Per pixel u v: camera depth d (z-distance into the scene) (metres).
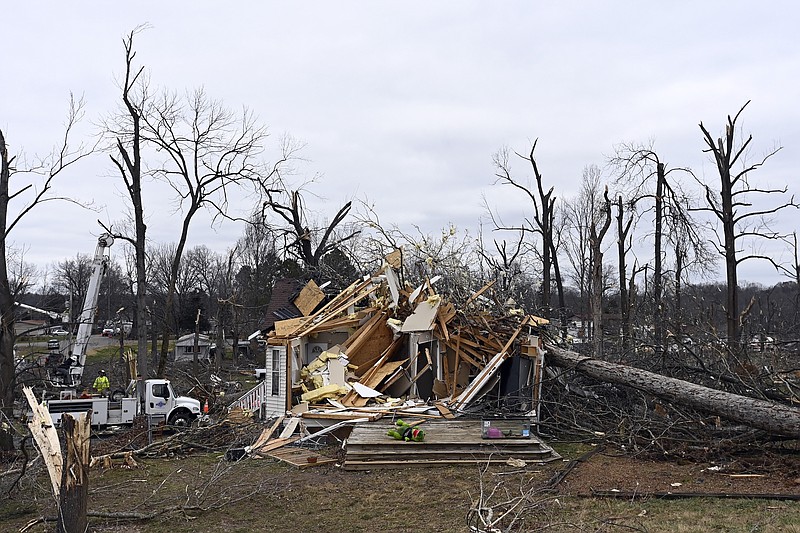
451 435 13.66
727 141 22.12
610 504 9.66
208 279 63.88
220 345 39.66
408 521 9.59
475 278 20.95
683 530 8.25
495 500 10.19
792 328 21.89
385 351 18.92
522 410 15.92
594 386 16.20
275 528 9.63
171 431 19.28
